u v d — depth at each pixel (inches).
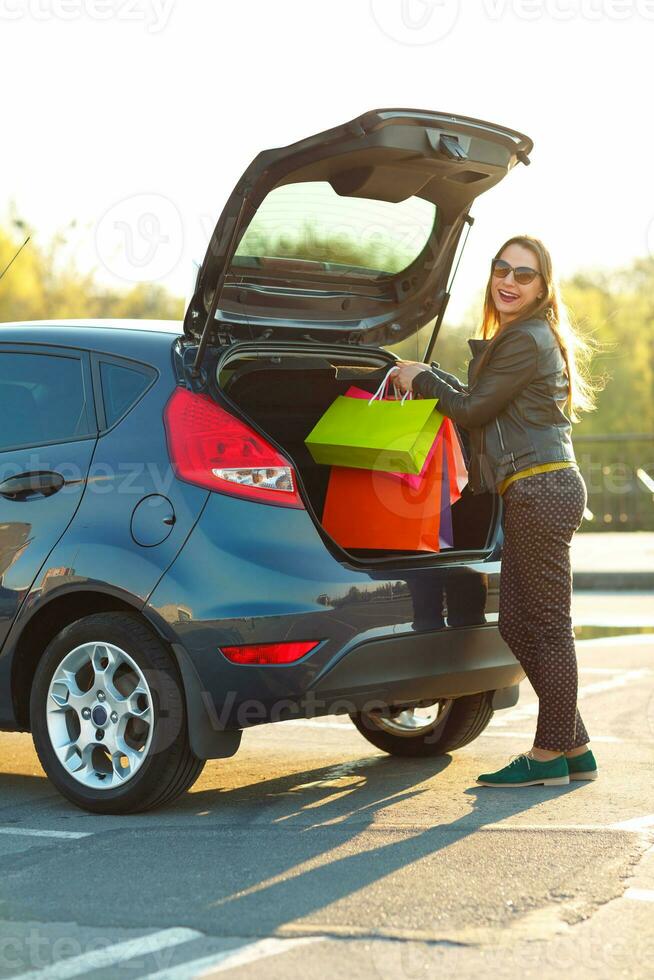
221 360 173.9
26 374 185.8
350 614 166.2
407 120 171.0
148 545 167.8
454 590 178.7
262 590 163.0
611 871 140.8
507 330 178.7
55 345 184.4
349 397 194.4
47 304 1088.2
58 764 176.4
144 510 169.0
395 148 172.7
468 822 164.1
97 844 156.9
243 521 165.0
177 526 166.4
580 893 133.5
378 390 189.3
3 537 179.2
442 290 207.3
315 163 170.7
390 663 170.2
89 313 1097.4
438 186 189.2
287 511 166.6
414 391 187.5
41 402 183.2
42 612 178.7
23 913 130.6
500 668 188.9
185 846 155.1
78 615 181.6
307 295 193.5
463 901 131.4
